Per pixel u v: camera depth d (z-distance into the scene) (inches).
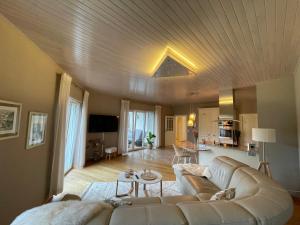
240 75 138.0
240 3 56.1
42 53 100.6
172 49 92.0
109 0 55.7
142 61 111.6
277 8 58.4
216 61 108.0
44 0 56.1
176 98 278.1
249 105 236.8
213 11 60.3
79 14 63.6
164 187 142.9
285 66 118.6
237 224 39.3
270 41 81.9
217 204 45.8
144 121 338.6
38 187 104.1
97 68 128.0
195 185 105.3
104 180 157.8
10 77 72.9
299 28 70.5
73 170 187.9
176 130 392.8
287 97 141.9
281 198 50.4
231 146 173.8
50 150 118.5
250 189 63.1
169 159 247.0
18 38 77.2
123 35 78.4
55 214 36.6
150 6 58.4
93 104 240.5
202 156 190.2
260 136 121.9
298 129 131.9
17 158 81.2
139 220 37.4
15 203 80.5
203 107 330.0
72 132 196.9
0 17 65.5
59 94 122.6
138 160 238.7
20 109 80.7
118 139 274.4
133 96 267.6
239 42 83.0
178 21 66.7
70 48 94.4
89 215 37.1
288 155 138.7
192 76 141.6
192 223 38.0
